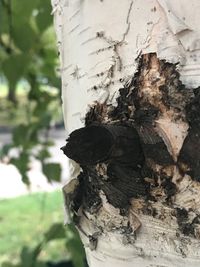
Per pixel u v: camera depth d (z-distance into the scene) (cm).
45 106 123
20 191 349
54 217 293
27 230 294
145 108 40
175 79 39
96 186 44
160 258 42
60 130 405
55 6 50
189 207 39
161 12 40
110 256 45
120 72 42
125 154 38
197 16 38
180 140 38
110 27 42
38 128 114
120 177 40
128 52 41
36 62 117
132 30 41
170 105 39
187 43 39
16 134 115
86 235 48
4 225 303
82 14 45
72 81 47
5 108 142
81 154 39
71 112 48
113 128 39
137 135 39
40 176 273
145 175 39
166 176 39
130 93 41
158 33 40
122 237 44
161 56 39
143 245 43
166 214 40
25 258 100
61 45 49
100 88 43
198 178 38
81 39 45
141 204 41
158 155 39
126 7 41
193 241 40
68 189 48
